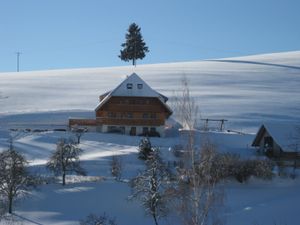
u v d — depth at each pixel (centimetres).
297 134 6328
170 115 8662
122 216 4256
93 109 9769
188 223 2439
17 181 4444
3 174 4381
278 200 4738
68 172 5428
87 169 5700
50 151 6600
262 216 4234
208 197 2458
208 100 10369
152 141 7250
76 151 5297
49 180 5028
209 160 2547
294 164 5650
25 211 4338
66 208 4409
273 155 6362
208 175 2511
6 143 6856
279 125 6462
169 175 4138
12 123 8725
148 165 4575
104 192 4741
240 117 9162
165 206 3866
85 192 4725
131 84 8294
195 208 2430
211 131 7856
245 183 5231
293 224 4075
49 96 10994
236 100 10381
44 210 4362
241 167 5231
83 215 4284
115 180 5141
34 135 7306
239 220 4103
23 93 11256
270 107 9875
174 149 5981
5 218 4147
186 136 2636
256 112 9519
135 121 8206
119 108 8231
